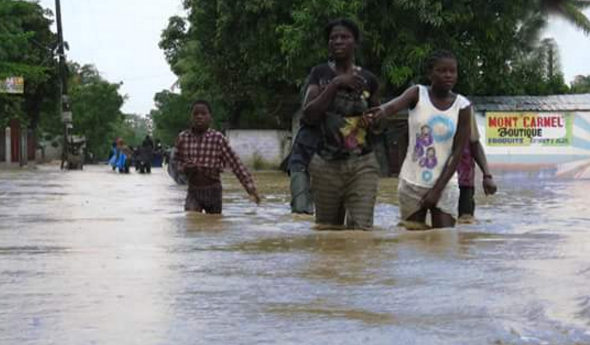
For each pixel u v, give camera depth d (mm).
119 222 7305
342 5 24141
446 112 7145
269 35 27281
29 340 2873
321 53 24406
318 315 3225
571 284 3791
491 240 5531
